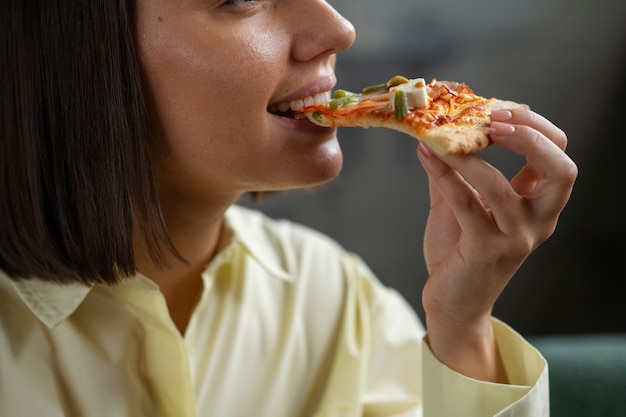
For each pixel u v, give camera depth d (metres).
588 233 1.29
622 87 1.24
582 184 1.27
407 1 1.18
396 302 0.76
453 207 0.52
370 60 1.19
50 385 0.58
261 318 0.68
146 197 0.54
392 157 1.23
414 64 1.20
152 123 0.54
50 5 0.51
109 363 0.60
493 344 0.58
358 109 0.51
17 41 0.52
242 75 0.51
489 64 1.22
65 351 0.59
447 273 0.55
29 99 0.53
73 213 0.55
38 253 0.56
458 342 0.56
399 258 1.26
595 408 0.64
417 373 0.72
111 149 0.53
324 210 1.24
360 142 1.22
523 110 0.50
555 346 0.66
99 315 0.60
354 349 0.69
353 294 0.72
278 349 0.68
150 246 0.56
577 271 1.29
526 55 1.22
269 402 0.66
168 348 0.60
